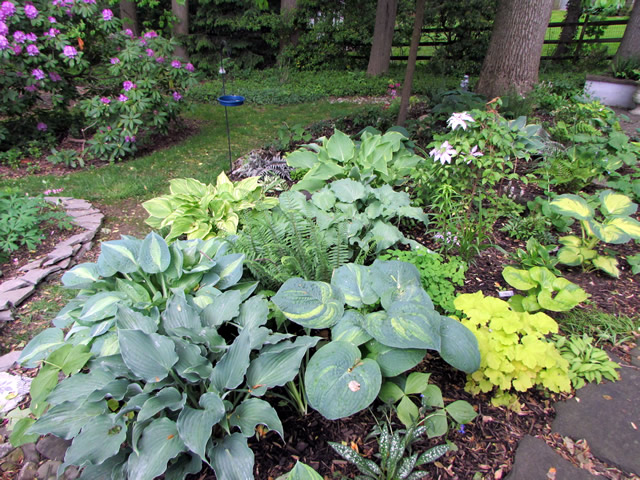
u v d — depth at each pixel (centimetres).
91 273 235
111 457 156
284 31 1160
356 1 1120
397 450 152
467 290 256
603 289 256
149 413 148
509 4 622
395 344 168
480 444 168
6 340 246
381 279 207
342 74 1118
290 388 186
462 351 173
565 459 161
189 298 213
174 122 674
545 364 171
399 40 1218
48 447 175
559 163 354
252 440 173
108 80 585
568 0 1090
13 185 453
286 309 190
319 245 243
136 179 479
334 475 158
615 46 1116
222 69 439
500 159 308
